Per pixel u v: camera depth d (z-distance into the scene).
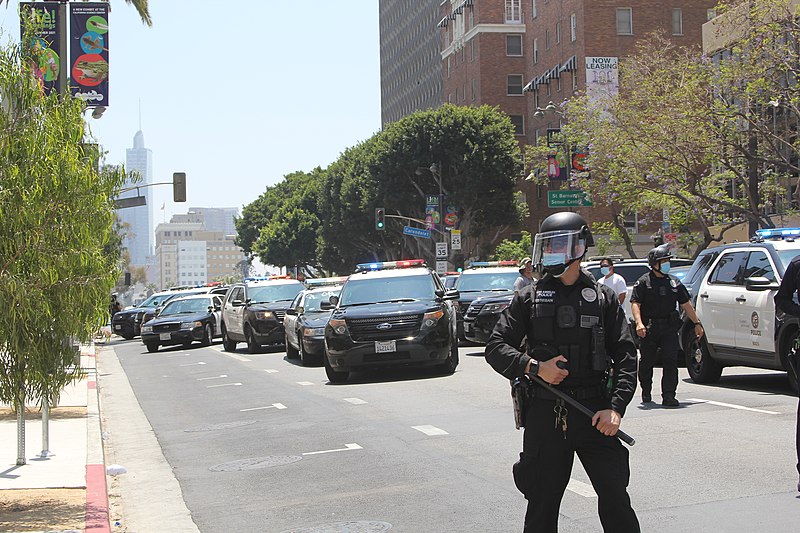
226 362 29.08
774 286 14.25
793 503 7.96
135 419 17.06
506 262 31.91
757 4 33.62
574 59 71.75
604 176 41.28
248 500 9.59
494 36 91.31
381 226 61.53
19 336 8.48
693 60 36.81
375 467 10.69
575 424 5.58
